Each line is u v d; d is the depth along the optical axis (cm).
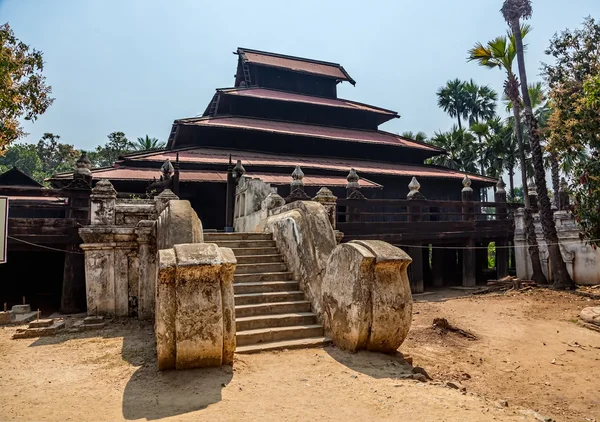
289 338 651
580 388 623
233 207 1534
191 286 502
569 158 1434
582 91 1334
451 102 4319
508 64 1762
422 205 1670
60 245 1096
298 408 401
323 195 1112
